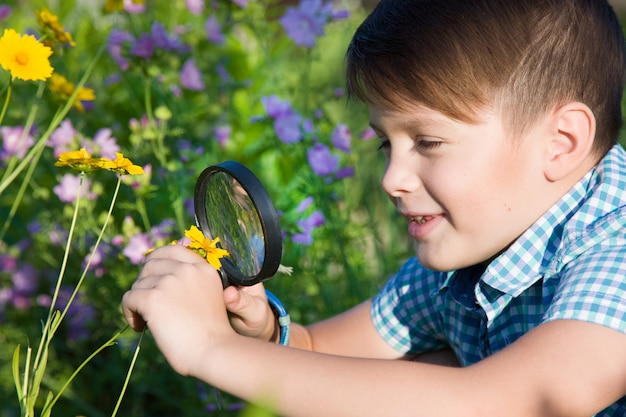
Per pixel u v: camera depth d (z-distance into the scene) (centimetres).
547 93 103
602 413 103
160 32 152
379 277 156
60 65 165
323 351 121
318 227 147
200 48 184
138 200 134
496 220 103
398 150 104
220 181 101
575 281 99
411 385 94
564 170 104
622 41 111
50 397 98
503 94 102
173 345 97
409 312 120
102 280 141
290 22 167
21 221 160
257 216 97
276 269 98
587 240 102
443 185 102
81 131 156
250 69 189
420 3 105
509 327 109
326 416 95
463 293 113
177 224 142
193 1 182
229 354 97
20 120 162
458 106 101
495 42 103
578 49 105
